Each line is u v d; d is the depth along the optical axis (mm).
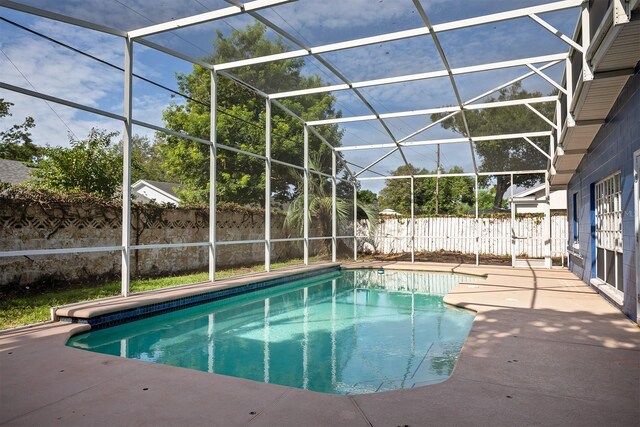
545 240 11930
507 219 14898
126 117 6367
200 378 3211
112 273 8844
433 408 2627
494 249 15047
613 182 6234
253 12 5953
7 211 6996
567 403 2703
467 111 9797
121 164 9406
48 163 8180
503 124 10320
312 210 13445
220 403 2719
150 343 5012
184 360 4328
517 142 11227
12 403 2727
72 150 8531
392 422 2432
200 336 5336
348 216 14914
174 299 6539
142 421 2461
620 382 3080
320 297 8398
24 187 7336
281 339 5184
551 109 9211
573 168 9461
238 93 13922
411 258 14375
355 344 4914
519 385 3023
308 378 3762
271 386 3039
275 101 10000
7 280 6977
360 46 6953
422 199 24797
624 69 4555
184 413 2566
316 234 14125
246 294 8250
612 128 5809
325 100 9953
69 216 7988
